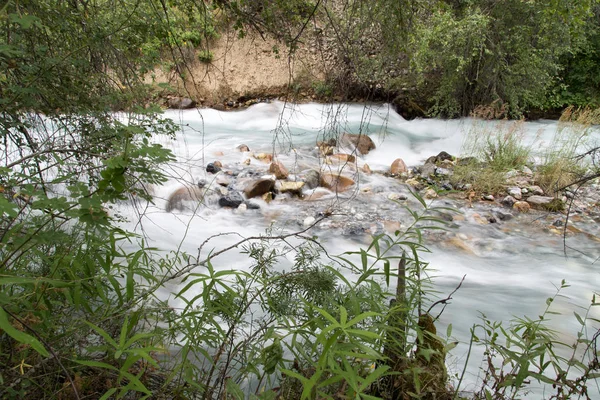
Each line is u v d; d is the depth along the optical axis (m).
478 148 9.23
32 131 3.09
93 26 3.06
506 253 5.93
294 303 1.99
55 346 1.80
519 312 4.42
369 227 6.39
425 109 12.41
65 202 1.52
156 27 3.45
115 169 1.58
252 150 9.71
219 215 6.65
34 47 2.71
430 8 4.14
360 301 1.88
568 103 13.28
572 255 5.91
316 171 8.09
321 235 6.13
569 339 3.90
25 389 1.69
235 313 2.02
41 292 1.77
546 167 8.31
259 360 1.73
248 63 13.57
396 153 10.13
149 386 1.94
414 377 1.77
